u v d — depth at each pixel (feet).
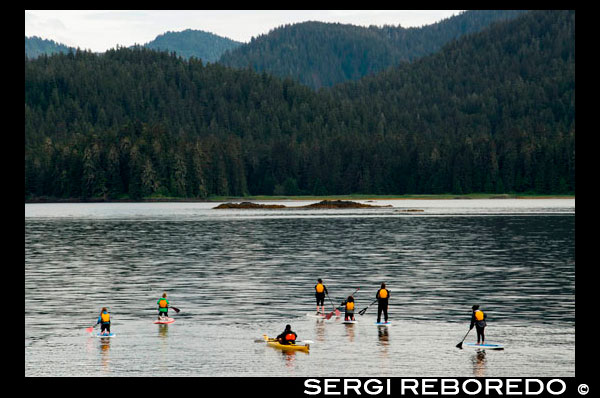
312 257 457.27
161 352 216.74
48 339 231.91
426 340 228.84
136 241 591.78
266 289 325.42
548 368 202.80
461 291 316.81
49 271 390.83
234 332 240.73
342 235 648.38
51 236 650.84
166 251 502.79
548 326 246.47
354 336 235.40
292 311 274.98
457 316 263.90
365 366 203.92
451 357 211.41
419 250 498.28
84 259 451.53
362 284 338.54
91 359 210.18
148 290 324.39
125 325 251.19
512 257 447.42
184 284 341.00
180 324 252.62
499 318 259.60
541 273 371.97
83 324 253.44
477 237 607.37
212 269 396.98
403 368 202.59
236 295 309.83
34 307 284.41
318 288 270.46
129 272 385.50
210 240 599.57
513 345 222.89
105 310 236.63
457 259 438.81
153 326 249.96
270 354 214.90
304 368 202.39
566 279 350.43
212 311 274.98
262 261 435.53
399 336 234.99
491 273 372.99
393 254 472.85
